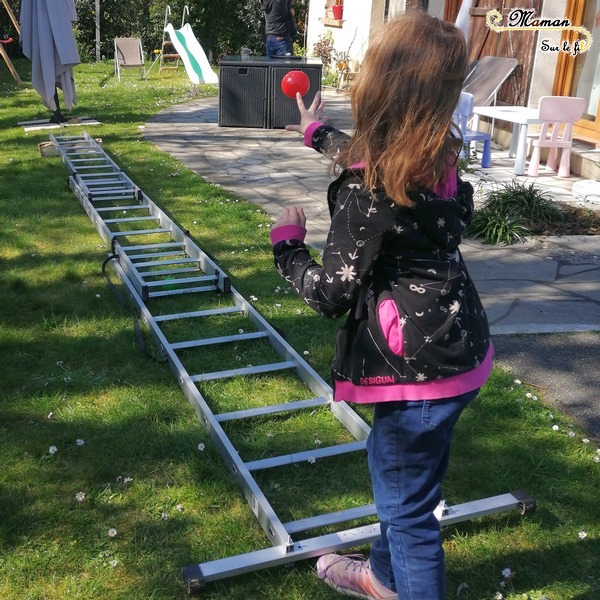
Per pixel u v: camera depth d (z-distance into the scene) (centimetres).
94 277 497
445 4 1138
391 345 184
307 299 186
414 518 194
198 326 429
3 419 330
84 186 675
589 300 471
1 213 634
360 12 1549
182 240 558
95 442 315
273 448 315
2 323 426
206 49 2231
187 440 316
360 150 175
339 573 235
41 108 1261
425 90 167
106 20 2264
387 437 192
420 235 180
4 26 2094
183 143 985
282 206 686
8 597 233
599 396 357
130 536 261
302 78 268
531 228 615
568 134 784
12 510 272
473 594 238
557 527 269
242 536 262
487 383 363
